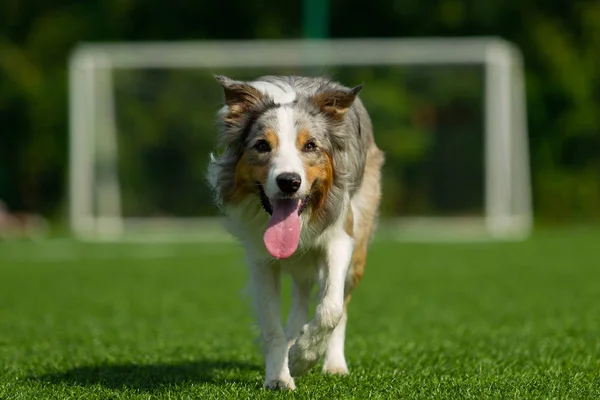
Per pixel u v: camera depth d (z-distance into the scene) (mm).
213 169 5984
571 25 27047
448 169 20984
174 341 7871
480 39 27000
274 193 5402
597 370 5984
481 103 21000
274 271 5887
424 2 27062
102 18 27547
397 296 11383
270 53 21156
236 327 8875
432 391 5270
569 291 11648
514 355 6801
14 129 26828
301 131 5578
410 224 20953
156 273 14188
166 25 27734
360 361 6660
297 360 5469
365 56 21047
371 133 6930
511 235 20938
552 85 26250
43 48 27312
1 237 21484
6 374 6141
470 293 11602
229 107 5797
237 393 5258
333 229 5805
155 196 21344
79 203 21359
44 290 12195
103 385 5711
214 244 19359
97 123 21375
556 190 25547
